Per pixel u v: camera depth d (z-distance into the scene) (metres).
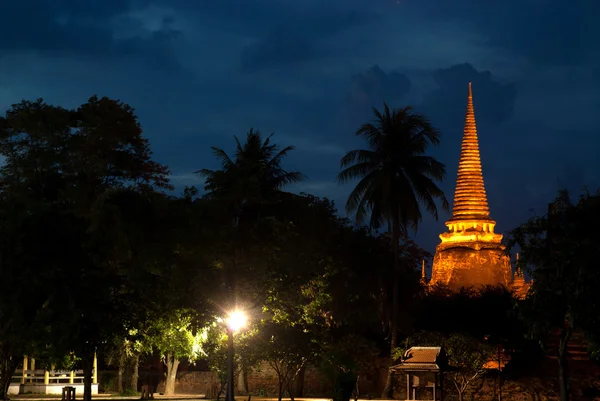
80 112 78.50
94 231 53.69
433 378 62.53
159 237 54.69
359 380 72.88
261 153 72.56
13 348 50.94
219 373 55.75
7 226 50.06
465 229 117.62
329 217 79.50
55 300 49.41
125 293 54.34
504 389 66.94
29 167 65.75
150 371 84.94
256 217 58.16
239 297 53.25
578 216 46.41
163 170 85.31
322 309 69.75
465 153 120.50
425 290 86.75
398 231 76.19
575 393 65.12
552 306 46.22
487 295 78.31
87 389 52.91
